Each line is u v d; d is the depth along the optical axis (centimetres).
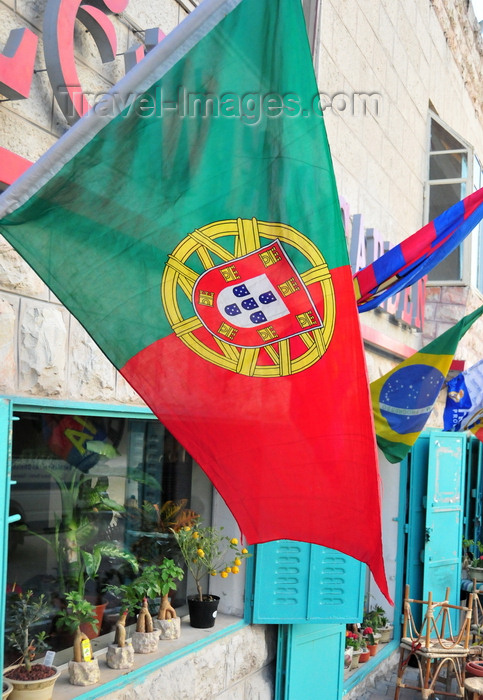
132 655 410
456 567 870
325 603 561
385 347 776
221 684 497
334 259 229
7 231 219
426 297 1009
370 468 230
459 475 870
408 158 940
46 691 345
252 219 230
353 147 738
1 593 287
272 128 229
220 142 229
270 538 235
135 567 445
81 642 380
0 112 306
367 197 784
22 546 362
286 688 560
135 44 398
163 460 484
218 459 234
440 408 1014
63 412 362
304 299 231
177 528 496
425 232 477
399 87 892
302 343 232
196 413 232
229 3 221
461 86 1180
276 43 227
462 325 561
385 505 853
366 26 771
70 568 396
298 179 229
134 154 225
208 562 509
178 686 442
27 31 302
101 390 387
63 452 389
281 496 235
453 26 1101
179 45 222
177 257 230
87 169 222
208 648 479
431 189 1043
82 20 352
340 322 229
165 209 229
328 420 233
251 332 233
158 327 230
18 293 326
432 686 678
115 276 227
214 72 226
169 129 227
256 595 538
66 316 358
